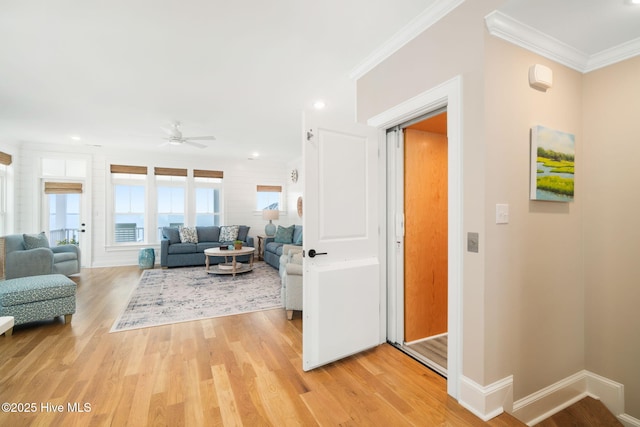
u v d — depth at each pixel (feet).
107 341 8.75
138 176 21.54
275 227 24.68
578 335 7.06
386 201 8.61
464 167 5.81
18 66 8.80
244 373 7.04
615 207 6.69
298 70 9.04
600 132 6.87
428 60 6.60
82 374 6.96
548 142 6.26
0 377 6.82
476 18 5.58
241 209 24.71
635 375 6.49
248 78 9.59
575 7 5.25
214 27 6.95
